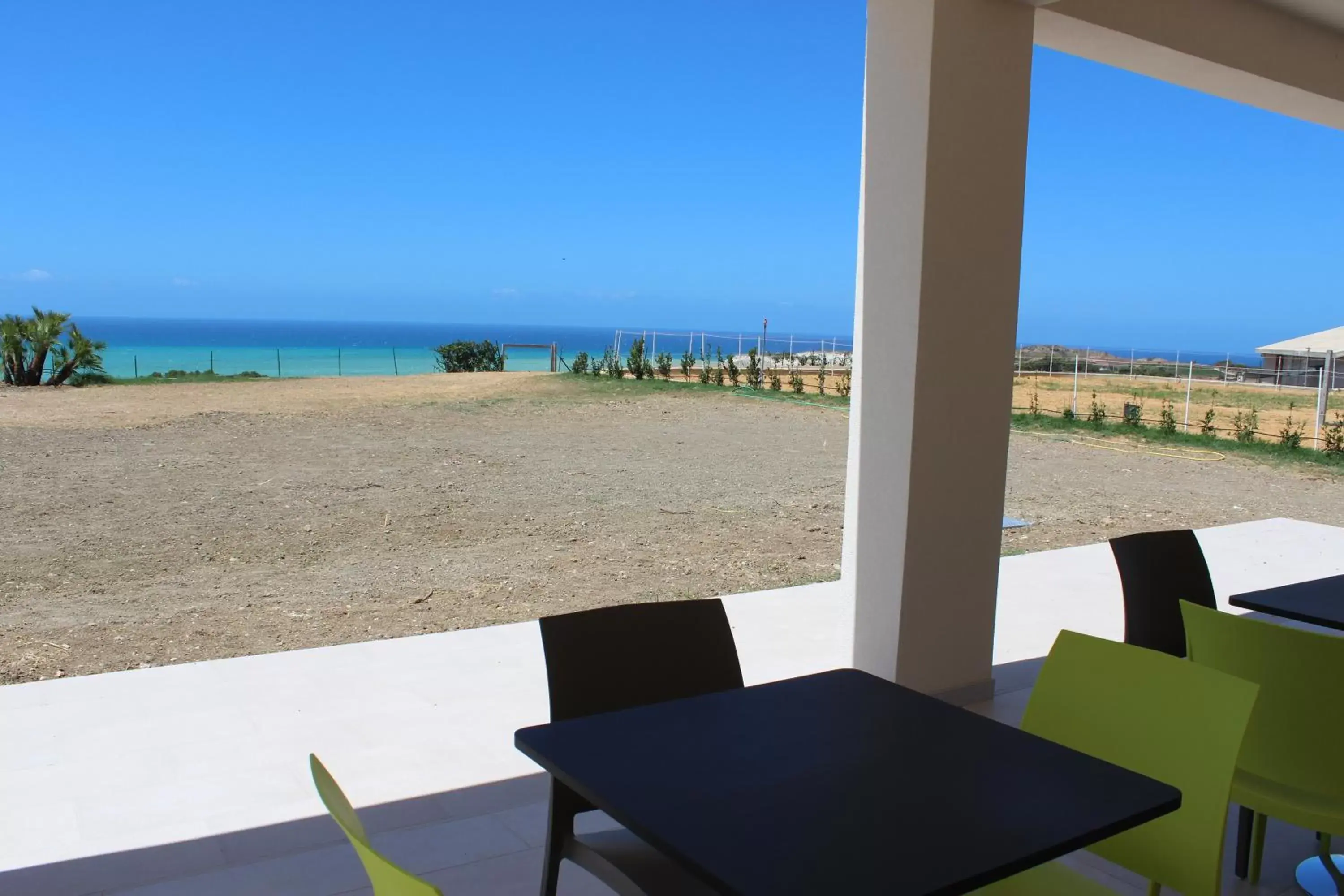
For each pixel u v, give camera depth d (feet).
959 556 12.47
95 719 11.89
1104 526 28.76
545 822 9.37
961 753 5.63
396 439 44.83
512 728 11.77
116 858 8.55
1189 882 5.68
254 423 48.65
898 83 11.51
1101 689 6.40
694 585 21.72
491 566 23.39
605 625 7.15
